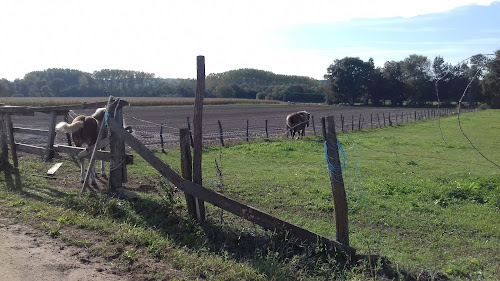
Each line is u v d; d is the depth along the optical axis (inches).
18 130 402.9
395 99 3474.4
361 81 3474.4
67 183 368.2
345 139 851.4
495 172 502.6
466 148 753.6
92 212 263.4
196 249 216.1
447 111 2091.5
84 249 201.8
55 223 236.2
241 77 5497.1
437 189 385.7
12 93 4010.8
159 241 215.3
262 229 245.3
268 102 3501.5
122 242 211.9
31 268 176.2
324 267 201.0
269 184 406.0
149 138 749.3
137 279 174.4
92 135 380.8
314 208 326.6
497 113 2007.9
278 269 191.8
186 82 4881.9
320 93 4183.1
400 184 409.7
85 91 4569.4
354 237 261.7
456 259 229.9
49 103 1947.6
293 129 854.5
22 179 362.0
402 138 916.6
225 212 285.4
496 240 263.0
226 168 494.0
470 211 324.2
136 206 279.3
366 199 352.8
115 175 309.9
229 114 1788.9
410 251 242.4
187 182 250.2
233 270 188.2
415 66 3235.7
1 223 230.2
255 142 764.0
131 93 4699.8
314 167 522.9
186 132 250.1
